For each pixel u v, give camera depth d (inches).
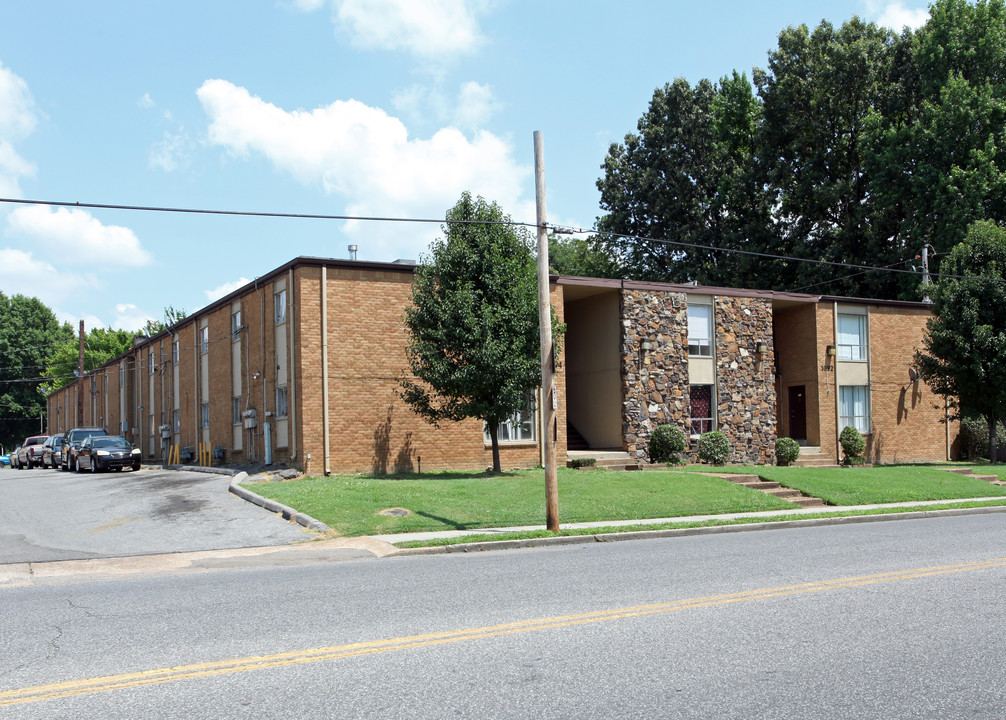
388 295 963.3
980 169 1389.0
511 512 625.3
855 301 1283.2
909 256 1494.8
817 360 1246.3
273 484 781.9
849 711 201.0
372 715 197.0
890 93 1608.0
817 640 268.2
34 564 464.8
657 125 1971.0
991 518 685.9
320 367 920.3
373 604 327.3
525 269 871.1
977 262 1157.7
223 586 377.7
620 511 657.6
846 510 704.4
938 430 1348.4
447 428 986.7
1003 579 379.6
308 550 500.7
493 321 839.7
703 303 1165.1
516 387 848.9
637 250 1969.7
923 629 283.3
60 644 266.1
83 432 1421.0
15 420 3373.5
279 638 271.4
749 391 1180.5
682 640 267.7
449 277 854.5
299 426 921.5
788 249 1771.7
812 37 1724.9
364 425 940.0
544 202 577.9
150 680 225.8
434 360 838.5
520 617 301.3
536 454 1045.2
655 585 367.2
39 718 195.8
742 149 1899.6
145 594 357.7
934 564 424.2
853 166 1736.0
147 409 1642.5
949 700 209.9
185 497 741.3
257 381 1056.2
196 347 1316.4
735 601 329.4
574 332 1213.1
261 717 196.1
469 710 200.4
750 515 665.0
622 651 254.4
